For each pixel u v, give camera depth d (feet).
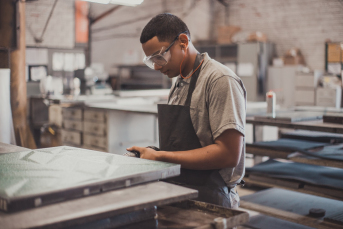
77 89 21.86
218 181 5.33
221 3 37.83
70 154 4.71
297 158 9.20
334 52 31.30
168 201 3.45
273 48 34.99
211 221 3.87
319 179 8.88
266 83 31.73
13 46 10.68
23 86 12.38
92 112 15.76
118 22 41.06
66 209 3.07
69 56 24.56
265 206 9.25
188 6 39.06
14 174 3.68
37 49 23.20
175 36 5.14
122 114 15.31
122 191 3.59
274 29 34.81
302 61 33.22
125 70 40.81
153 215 3.82
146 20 39.96
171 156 4.96
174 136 5.51
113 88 34.81
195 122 5.34
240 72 32.09
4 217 2.88
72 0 30.04
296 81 29.43
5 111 9.14
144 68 38.19
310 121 9.78
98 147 15.61
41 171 3.80
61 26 29.76
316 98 28.22
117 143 15.26
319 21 32.12
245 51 31.68
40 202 3.06
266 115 10.20
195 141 5.41
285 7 33.91
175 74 5.51
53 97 17.58
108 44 41.65
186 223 3.84
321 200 9.67
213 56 34.83
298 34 33.40
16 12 10.58
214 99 5.00
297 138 11.16
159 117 5.66
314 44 32.55
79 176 3.58
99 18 40.70
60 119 17.83
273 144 10.20
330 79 28.35
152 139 16.31
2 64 10.08
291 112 11.34
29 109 18.88
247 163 14.62
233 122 4.83
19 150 5.58
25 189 3.17
